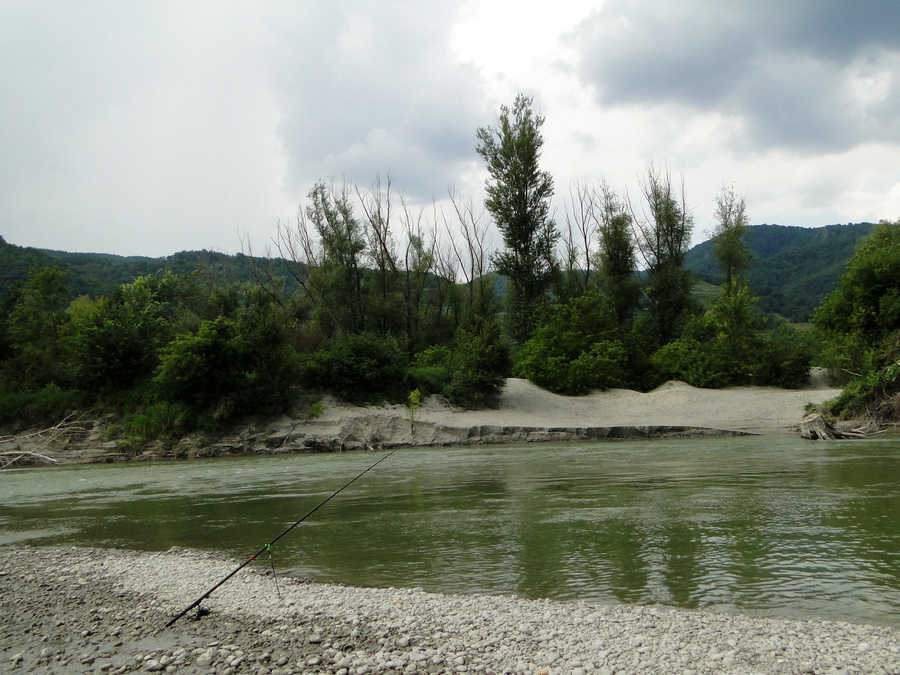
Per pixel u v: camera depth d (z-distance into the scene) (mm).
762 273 186375
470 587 8484
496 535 11469
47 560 10977
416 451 30078
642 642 6215
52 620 7801
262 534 12656
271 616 7621
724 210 63906
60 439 32875
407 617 7297
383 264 57125
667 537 10641
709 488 15453
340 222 55000
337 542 11602
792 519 11531
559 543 10609
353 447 32406
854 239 186000
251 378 33812
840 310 40094
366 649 6457
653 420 34656
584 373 41844
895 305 35500
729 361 43188
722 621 6746
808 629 6445
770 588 7836
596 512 13125
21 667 6336
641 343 48094
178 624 7477
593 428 31750
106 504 17500
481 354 39312
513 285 55500
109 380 35656
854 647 5934
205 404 33625
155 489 20266
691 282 58969
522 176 54719
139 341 36344
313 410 34906
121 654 6598
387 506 15320
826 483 15383
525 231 54750
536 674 5652
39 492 20609
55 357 39375
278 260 87000
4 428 34156
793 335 44500
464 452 28359
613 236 60062
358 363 37562
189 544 11977
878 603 7203
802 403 36125
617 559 9453
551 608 7371
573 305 46969
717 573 8523
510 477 19422
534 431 32281
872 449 22422
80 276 82625
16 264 74625
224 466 26531
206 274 71875
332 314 53375
